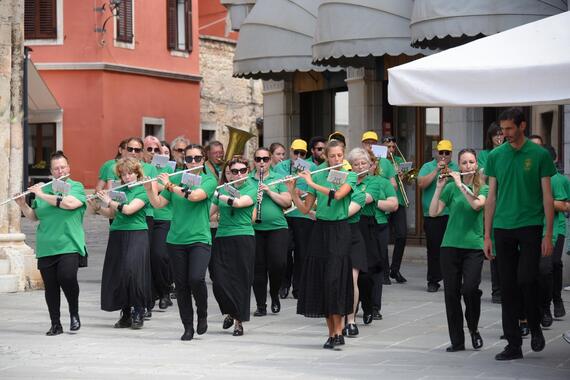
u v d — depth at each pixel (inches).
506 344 527.8
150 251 655.8
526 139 470.6
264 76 1190.3
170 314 650.2
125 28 1787.6
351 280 518.9
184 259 552.7
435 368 462.9
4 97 774.5
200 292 552.7
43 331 585.0
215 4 2050.9
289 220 722.2
